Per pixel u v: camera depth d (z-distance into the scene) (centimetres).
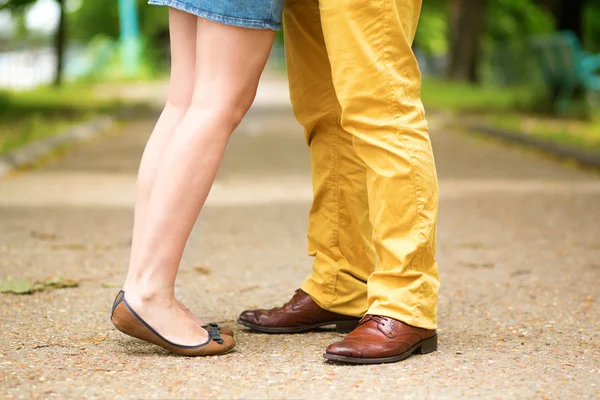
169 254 320
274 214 725
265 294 447
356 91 313
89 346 336
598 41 3747
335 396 275
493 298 436
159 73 5100
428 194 316
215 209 750
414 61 318
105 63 4662
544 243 597
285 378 295
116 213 724
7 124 1550
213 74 319
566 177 983
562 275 491
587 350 332
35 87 3042
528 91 2422
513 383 288
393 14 310
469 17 3294
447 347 338
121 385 285
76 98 2411
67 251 561
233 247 584
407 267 317
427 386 285
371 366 309
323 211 362
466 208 761
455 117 1814
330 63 320
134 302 317
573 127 1494
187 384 287
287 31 354
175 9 331
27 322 375
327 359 318
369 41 311
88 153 1240
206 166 319
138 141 1430
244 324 369
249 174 997
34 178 960
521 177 986
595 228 656
